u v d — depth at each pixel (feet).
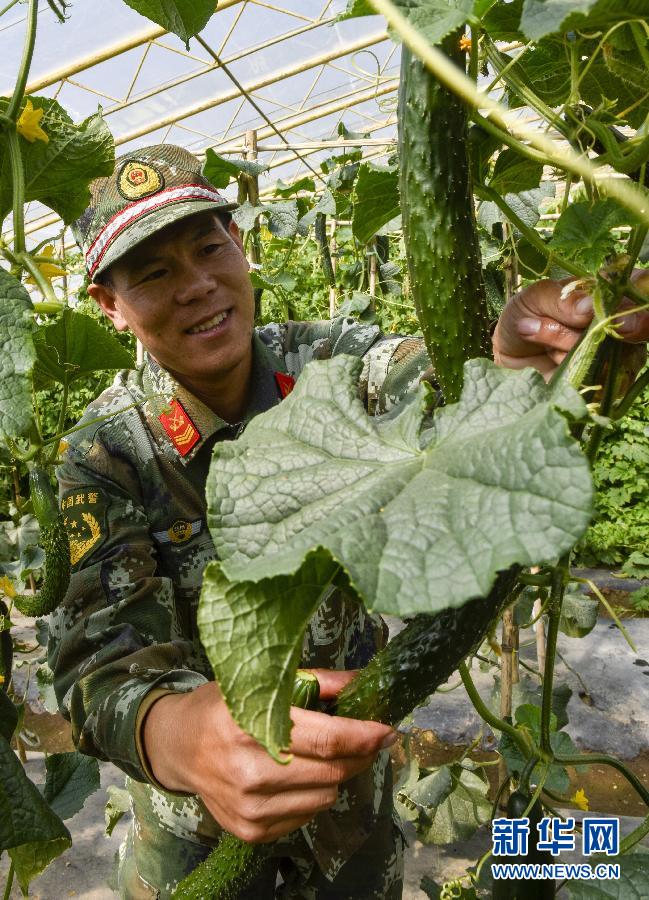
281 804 2.56
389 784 5.84
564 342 2.65
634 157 2.19
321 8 19.67
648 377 2.61
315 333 5.92
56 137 3.04
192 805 5.10
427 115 2.15
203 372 4.92
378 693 2.38
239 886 2.69
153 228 4.41
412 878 8.36
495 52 2.41
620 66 2.51
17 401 2.05
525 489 1.50
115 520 4.93
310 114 25.93
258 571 1.54
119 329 5.45
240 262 5.03
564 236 2.19
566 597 8.70
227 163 10.59
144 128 23.41
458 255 2.24
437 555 1.49
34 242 30.73
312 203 13.93
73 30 17.83
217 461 1.91
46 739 12.66
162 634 4.72
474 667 13.51
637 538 19.94
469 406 1.86
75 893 8.44
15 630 16.10
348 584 1.72
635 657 14.15
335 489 1.79
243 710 1.69
